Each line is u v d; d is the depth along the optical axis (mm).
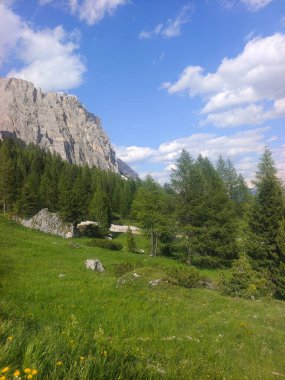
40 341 6051
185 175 52500
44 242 39656
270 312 20797
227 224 52500
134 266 31953
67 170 135000
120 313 18328
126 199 117188
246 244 37938
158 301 21188
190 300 22328
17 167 106938
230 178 84438
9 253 30766
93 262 31625
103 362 5930
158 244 57469
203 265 51469
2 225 44188
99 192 93000
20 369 5035
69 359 5754
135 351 10609
